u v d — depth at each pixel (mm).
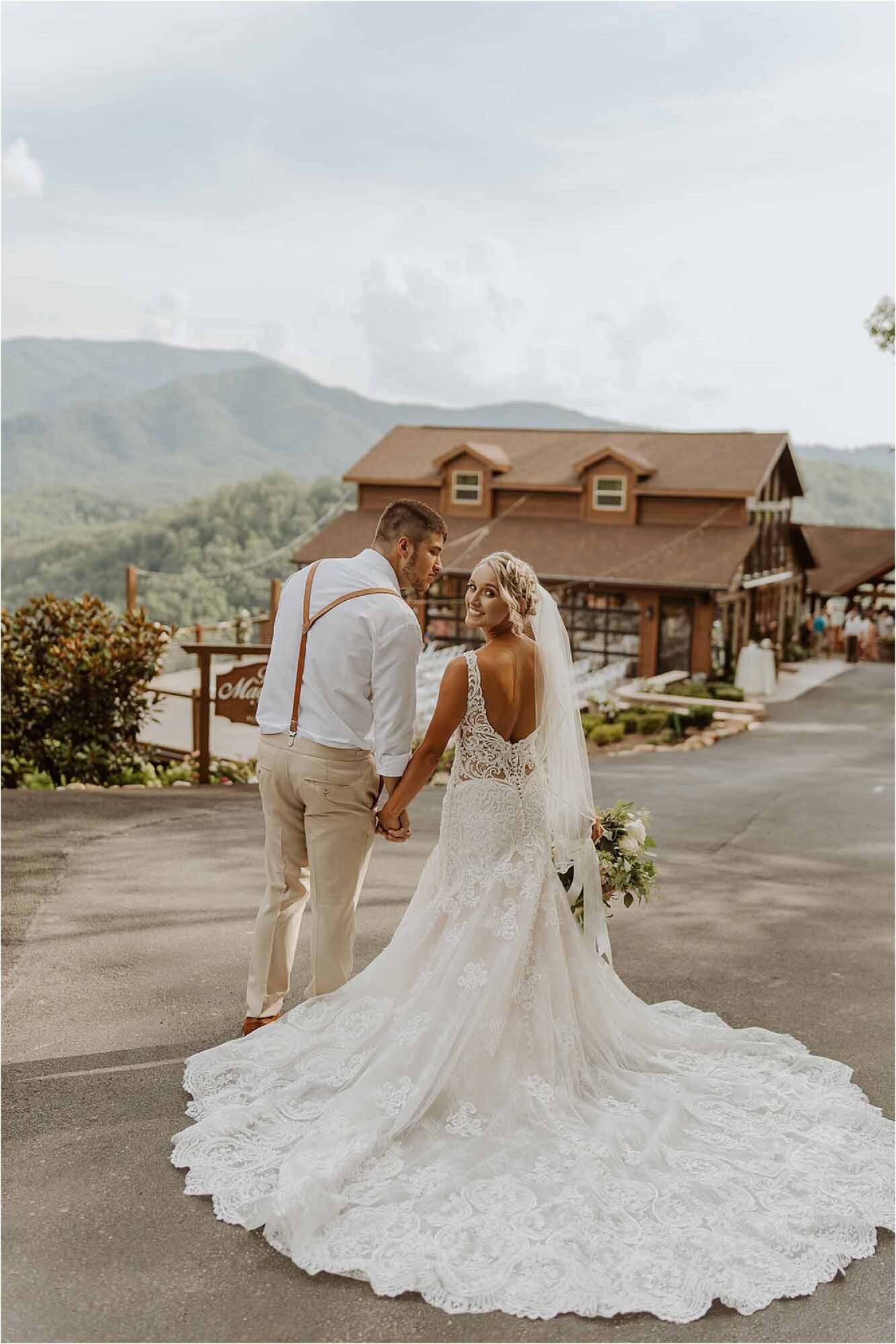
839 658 32438
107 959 4668
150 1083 3582
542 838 3701
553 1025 3545
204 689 9875
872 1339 2590
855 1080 3957
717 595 25781
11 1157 3125
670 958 5188
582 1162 3170
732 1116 3592
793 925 5828
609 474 27828
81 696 10570
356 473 30297
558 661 3760
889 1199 3168
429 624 27953
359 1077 3502
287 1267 2723
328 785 3723
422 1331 2521
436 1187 3037
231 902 5531
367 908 5590
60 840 6688
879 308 20250
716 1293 2703
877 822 9133
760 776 11797
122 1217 2875
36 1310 2502
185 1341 2434
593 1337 2539
